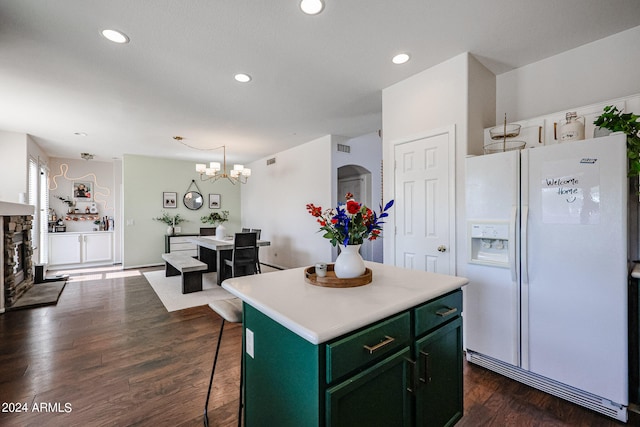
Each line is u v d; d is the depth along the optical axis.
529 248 1.96
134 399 1.90
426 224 2.74
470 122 2.46
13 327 3.06
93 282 5.04
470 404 1.84
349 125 4.43
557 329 1.87
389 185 3.08
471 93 2.48
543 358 1.93
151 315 3.43
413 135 2.84
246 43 2.29
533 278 1.96
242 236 4.68
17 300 3.87
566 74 2.44
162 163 6.88
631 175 1.70
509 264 2.05
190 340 2.76
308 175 5.52
